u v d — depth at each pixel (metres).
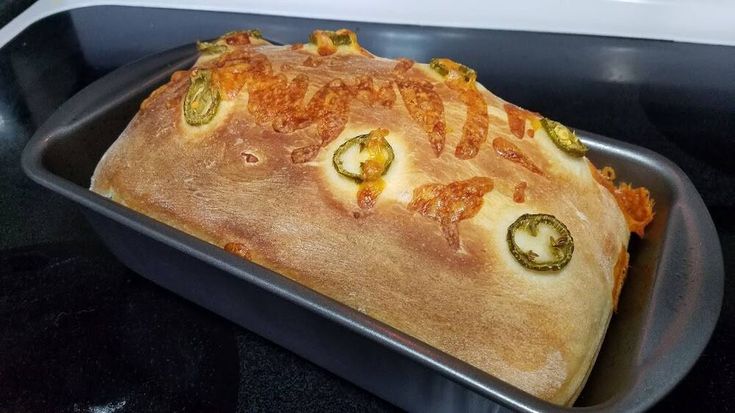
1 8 0.49
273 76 0.27
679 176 0.26
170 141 0.27
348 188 0.23
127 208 0.24
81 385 0.26
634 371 0.20
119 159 0.28
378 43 0.44
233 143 0.25
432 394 0.21
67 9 0.49
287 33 0.45
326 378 0.26
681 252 0.23
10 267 0.31
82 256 0.31
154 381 0.26
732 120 0.39
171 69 0.33
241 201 0.24
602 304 0.23
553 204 0.23
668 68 0.42
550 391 0.21
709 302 0.21
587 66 0.43
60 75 0.43
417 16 0.46
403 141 0.24
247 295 0.24
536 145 0.25
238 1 0.48
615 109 0.39
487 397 0.18
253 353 0.27
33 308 0.29
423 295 0.22
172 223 0.25
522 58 0.43
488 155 0.24
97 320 0.28
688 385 0.25
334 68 0.27
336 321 0.20
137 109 0.32
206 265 0.23
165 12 0.49
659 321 0.21
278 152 0.25
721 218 0.32
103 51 0.45
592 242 0.23
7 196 0.35
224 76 0.27
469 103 0.25
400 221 0.23
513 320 0.21
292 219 0.24
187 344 0.27
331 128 0.25
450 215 0.22
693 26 0.45
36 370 0.26
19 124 0.39
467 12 0.46
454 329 0.21
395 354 0.21
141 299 0.29
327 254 0.23
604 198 0.25
